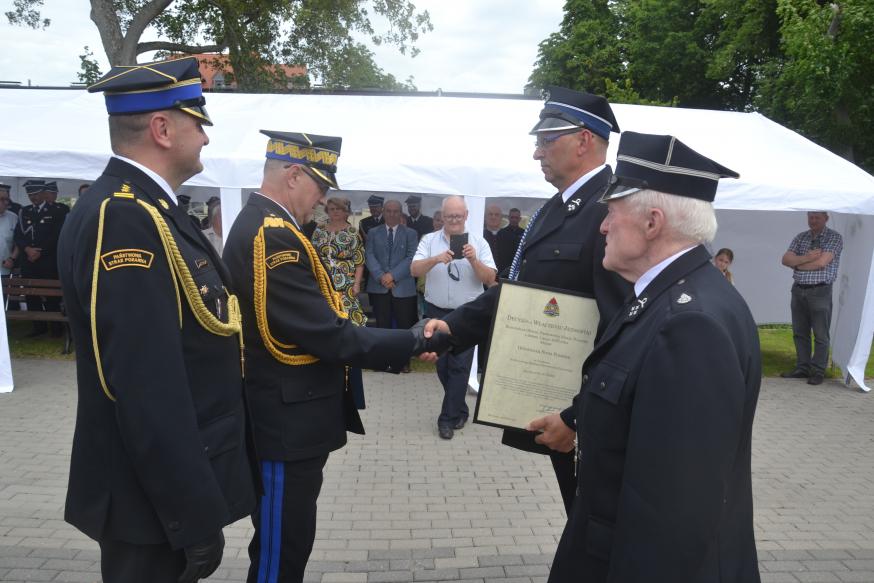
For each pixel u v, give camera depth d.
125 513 1.71
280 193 2.47
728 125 8.23
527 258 2.51
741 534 1.47
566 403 2.34
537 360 2.35
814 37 11.93
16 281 7.61
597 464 1.53
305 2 17.20
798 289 7.34
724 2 16.52
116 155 1.80
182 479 1.64
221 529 1.75
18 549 3.29
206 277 1.84
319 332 2.31
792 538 3.68
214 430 1.84
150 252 1.66
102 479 1.73
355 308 6.62
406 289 7.25
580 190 2.42
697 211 1.50
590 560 1.56
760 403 6.47
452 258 5.43
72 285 1.70
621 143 1.60
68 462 4.46
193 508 1.66
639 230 1.54
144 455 1.61
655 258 1.55
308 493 2.46
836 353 7.54
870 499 4.25
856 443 5.34
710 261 1.53
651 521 1.29
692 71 18.91
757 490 4.38
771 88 14.53
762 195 6.54
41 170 6.15
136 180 1.76
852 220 7.26
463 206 5.41
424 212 10.77
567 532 1.66
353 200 10.66
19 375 6.64
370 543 3.50
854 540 3.67
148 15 15.88
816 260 7.15
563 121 2.38
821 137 13.42
